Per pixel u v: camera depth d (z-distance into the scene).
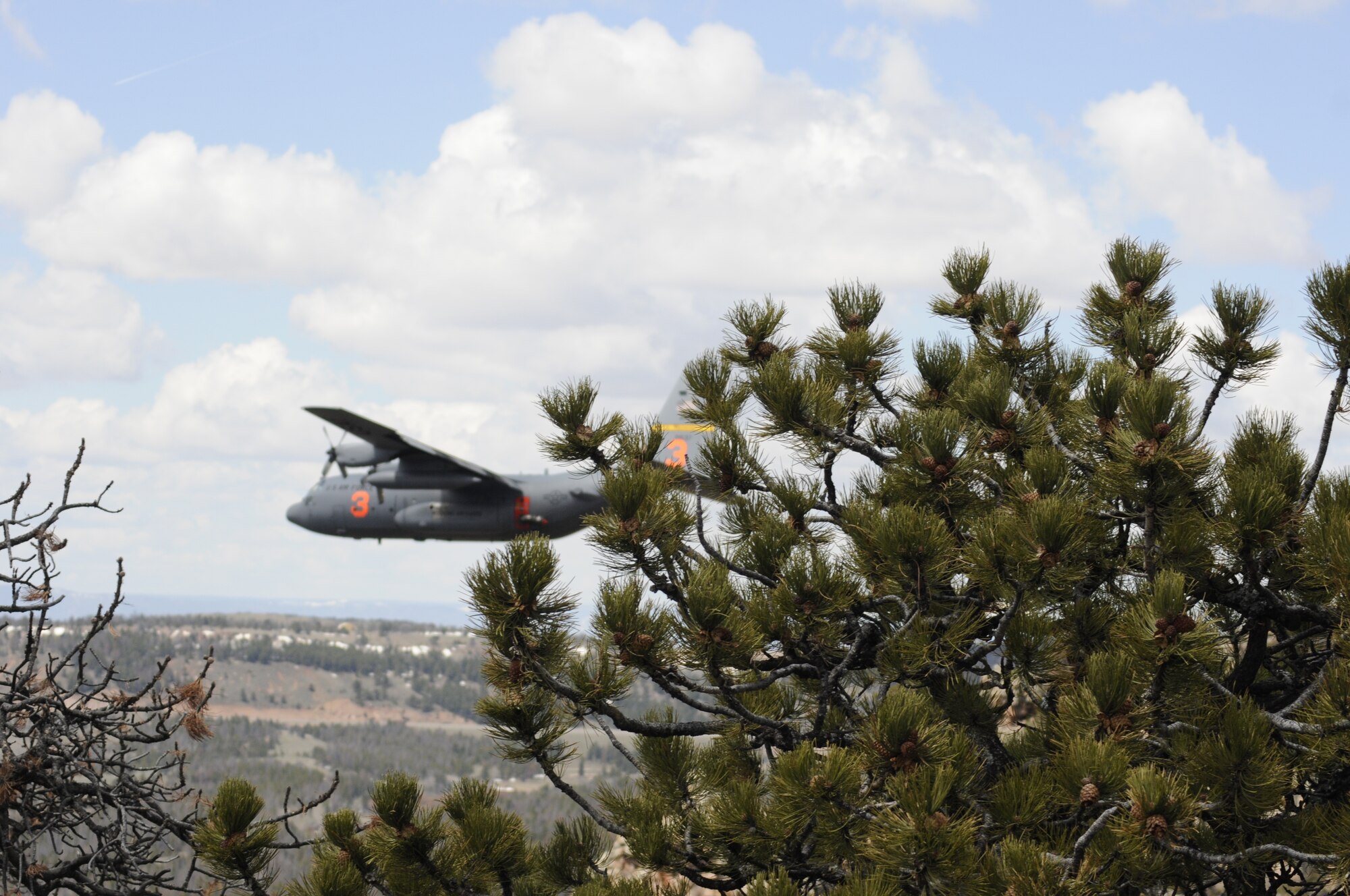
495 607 19.59
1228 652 20.69
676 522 22.02
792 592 20.88
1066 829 19.09
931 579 20.36
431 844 22.09
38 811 19.81
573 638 20.66
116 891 20.27
